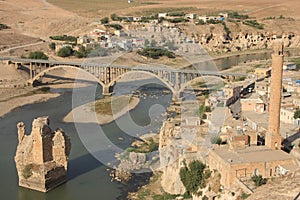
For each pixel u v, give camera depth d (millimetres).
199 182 111250
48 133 128375
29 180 128000
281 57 111625
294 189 91375
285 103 171500
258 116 160375
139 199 118688
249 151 110688
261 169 103438
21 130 131000
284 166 104438
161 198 116625
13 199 122500
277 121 113625
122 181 130875
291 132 143125
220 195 103875
